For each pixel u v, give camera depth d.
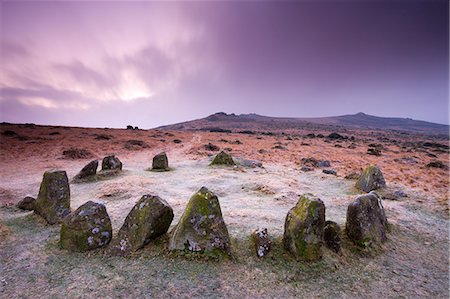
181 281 7.73
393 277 8.62
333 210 14.12
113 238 9.91
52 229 10.86
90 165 20.39
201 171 24.47
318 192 18.22
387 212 13.99
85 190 17.28
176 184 19.34
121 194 16.00
